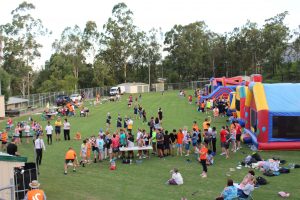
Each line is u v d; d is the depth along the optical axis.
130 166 21.64
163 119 39.59
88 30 96.69
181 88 95.12
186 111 45.94
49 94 65.00
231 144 25.62
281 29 94.88
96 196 16.44
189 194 16.20
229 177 18.53
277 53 90.75
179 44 101.50
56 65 86.81
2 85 53.97
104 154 23.72
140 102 59.69
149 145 24.08
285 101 24.83
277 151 23.86
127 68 102.69
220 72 100.50
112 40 98.38
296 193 15.73
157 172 20.12
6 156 13.70
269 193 15.80
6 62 81.00
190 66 100.00
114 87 80.25
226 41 99.50
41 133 31.34
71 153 20.56
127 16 99.00
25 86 86.50
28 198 11.88
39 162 21.39
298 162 20.92
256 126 25.09
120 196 16.34
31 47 81.81
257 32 95.19
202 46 102.06
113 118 42.06
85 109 45.28
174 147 25.55
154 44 103.44
